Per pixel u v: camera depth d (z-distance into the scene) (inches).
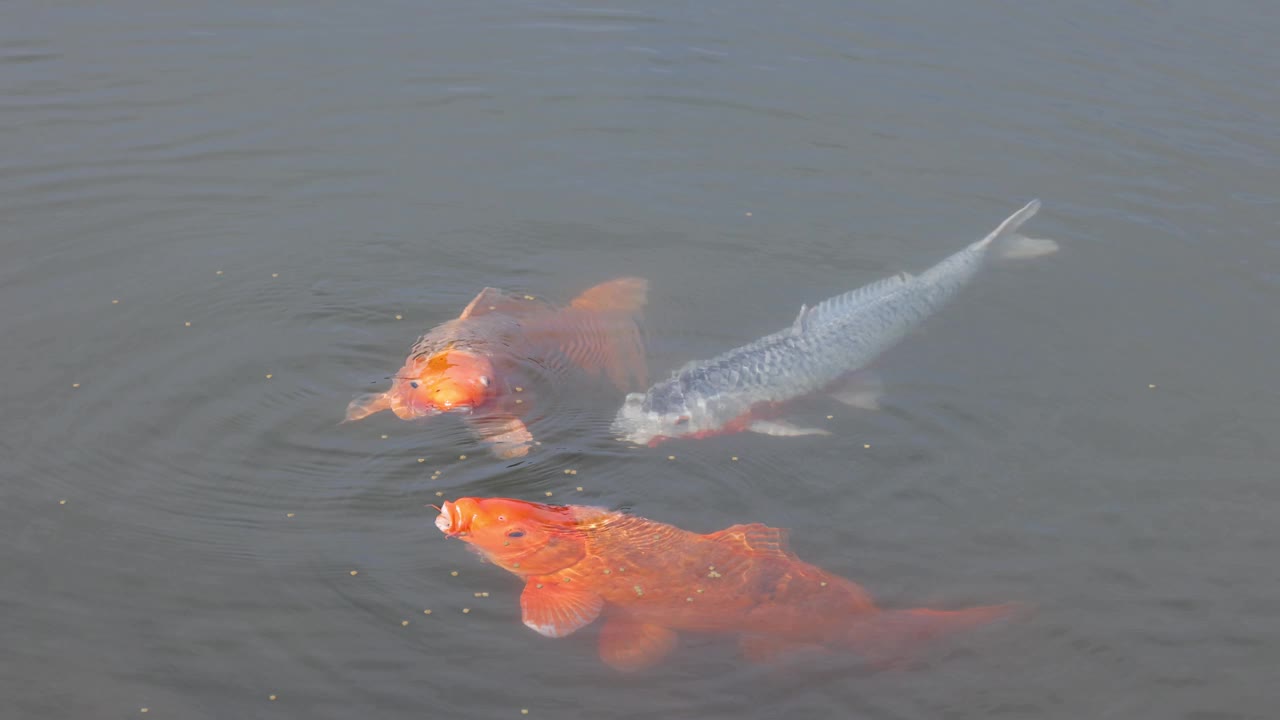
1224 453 138.3
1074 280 151.6
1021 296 150.2
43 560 130.8
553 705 125.6
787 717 125.3
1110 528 134.0
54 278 149.4
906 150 164.7
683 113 168.6
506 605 129.3
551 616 128.4
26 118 164.2
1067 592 130.6
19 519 132.7
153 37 175.8
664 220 157.5
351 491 135.2
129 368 142.4
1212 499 135.5
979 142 165.6
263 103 167.8
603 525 132.7
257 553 131.7
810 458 138.2
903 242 155.9
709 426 139.7
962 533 133.7
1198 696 126.4
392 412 139.9
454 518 131.3
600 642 127.7
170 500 134.3
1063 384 143.0
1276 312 148.9
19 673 125.9
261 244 153.6
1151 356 145.2
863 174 162.4
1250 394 142.3
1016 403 141.6
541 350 144.6
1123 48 179.9
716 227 156.9
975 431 139.9
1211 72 174.4
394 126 166.1
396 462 136.7
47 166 159.5
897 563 132.1
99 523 132.8
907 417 140.8
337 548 132.0
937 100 170.6
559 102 169.5
